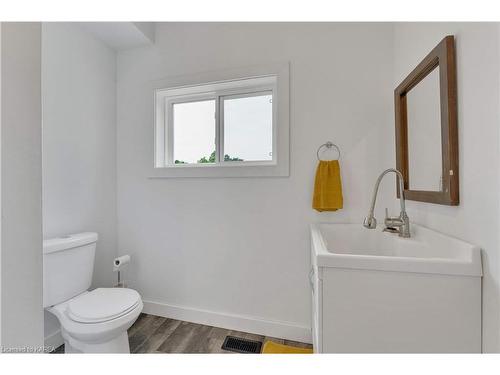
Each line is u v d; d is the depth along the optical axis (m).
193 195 1.81
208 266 1.78
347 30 1.52
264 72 1.63
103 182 1.87
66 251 1.41
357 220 1.50
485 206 0.71
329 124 1.54
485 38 0.71
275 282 1.64
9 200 0.43
